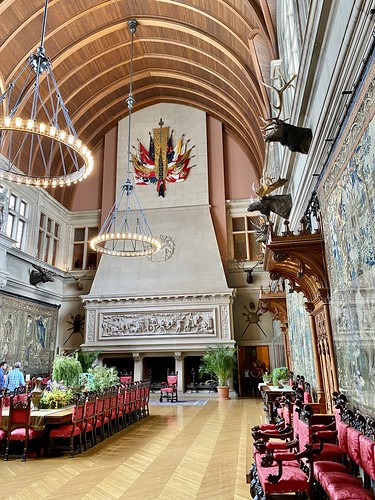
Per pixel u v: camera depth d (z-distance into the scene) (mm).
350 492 2961
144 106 20938
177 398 15234
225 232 18781
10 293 14297
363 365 3879
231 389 16391
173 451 6852
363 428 3408
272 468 3842
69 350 18594
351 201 4062
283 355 14445
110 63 17391
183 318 17125
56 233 19672
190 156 19844
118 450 7008
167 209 19062
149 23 15242
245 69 13531
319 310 6539
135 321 17438
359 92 3635
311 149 6012
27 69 14539
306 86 5906
